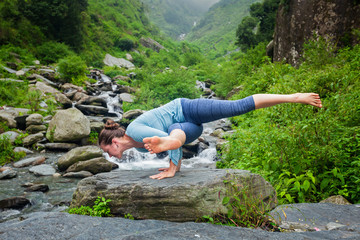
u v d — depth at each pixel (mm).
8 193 6195
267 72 10156
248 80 12266
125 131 2789
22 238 1817
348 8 10492
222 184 2436
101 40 43719
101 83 21500
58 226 2025
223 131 11703
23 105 13375
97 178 3023
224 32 170250
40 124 10992
